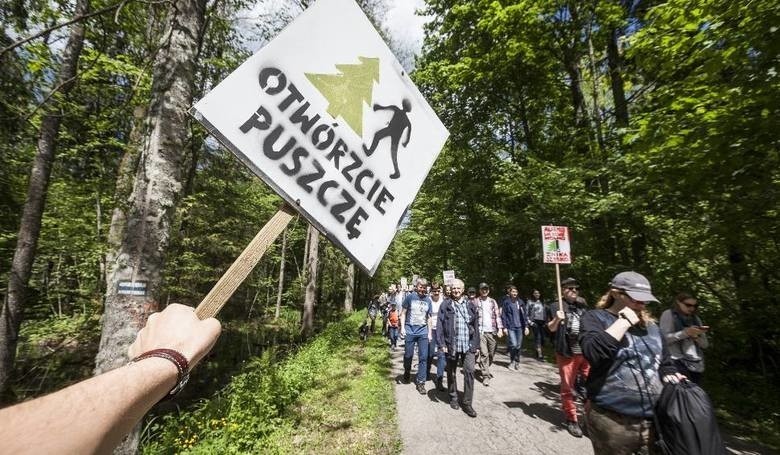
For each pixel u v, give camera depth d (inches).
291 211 49.5
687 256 237.5
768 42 149.5
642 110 284.0
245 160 48.3
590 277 356.8
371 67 60.2
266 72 51.4
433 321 267.7
